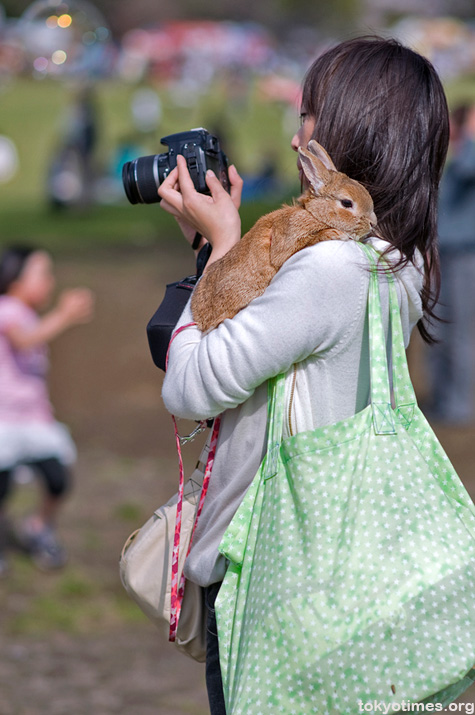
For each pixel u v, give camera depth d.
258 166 22.47
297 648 2.03
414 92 2.43
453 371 9.40
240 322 2.22
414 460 2.16
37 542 6.65
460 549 2.11
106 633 5.79
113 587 6.40
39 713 4.68
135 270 16.45
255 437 2.33
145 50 41.62
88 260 17.19
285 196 19.41
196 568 2.36
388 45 2.50
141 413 10.51
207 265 2.49
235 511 2.33
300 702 2.03
